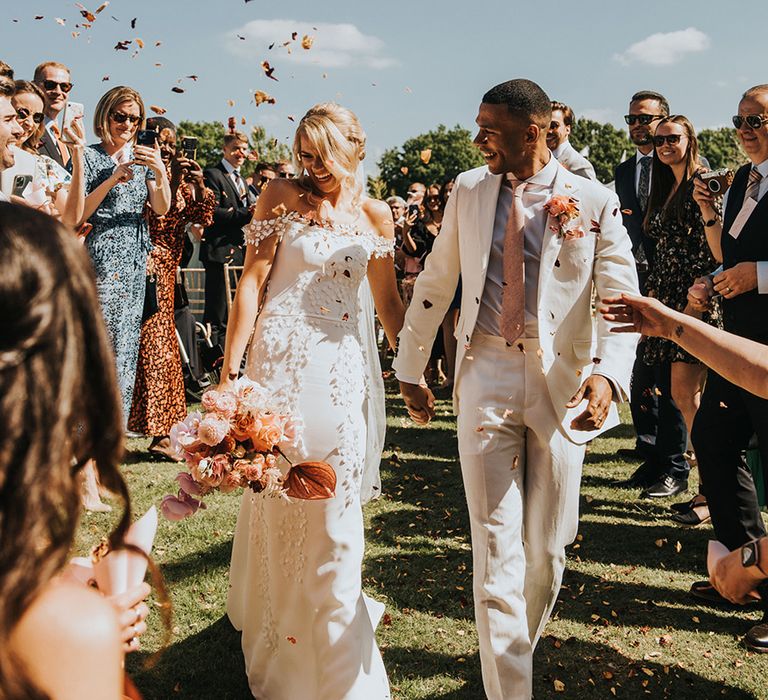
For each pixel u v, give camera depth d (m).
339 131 3.33
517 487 3.17
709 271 5.41
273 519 3.28
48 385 0.94
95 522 5.00
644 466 6.14
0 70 4.09
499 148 3.13
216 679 3.51
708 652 3.78
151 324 6.31
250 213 9.41
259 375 3.29
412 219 9.81
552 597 3.37
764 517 5.52
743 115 3.91
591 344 3.26
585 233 3.12
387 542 5.02
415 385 3.51
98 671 0.97
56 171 5.34
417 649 3.77
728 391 3.96
